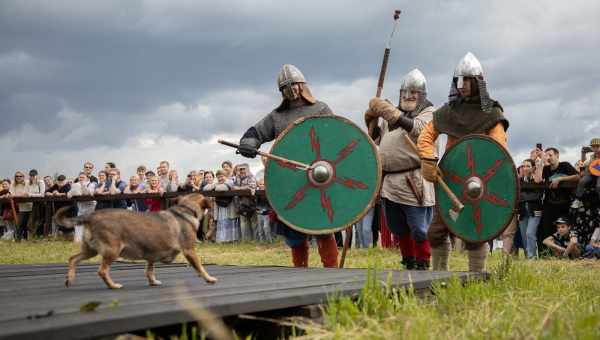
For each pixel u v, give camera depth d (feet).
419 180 23.88
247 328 13.44
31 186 61.52
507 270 19.95
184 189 52.21
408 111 24.30
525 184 38.68
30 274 20.44
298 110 25.50
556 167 38.42
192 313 11.50
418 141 22.06
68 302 12.82
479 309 14.46
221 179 50.47
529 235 38.63
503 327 12.50
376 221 45.21
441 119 21.75
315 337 11.73
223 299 12.75
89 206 56.54
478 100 21.45
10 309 11.80
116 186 56.39
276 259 38.52
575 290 19.16
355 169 23.99
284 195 24.73
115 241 14.79
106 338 10.54
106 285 16.31
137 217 15.02
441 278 17.43
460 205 20.94
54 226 59.72
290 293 13.79
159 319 11.06
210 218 51.03
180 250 15.69
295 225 24.48
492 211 20.81
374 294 14.26
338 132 24.31
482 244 21.39
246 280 17.35
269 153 24.93
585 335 11.62
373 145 23.84
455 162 21.54
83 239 15.21
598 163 36.22
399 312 13.80
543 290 18.28
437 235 22.21
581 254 36.37
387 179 24.36
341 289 14.44
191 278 18.25
